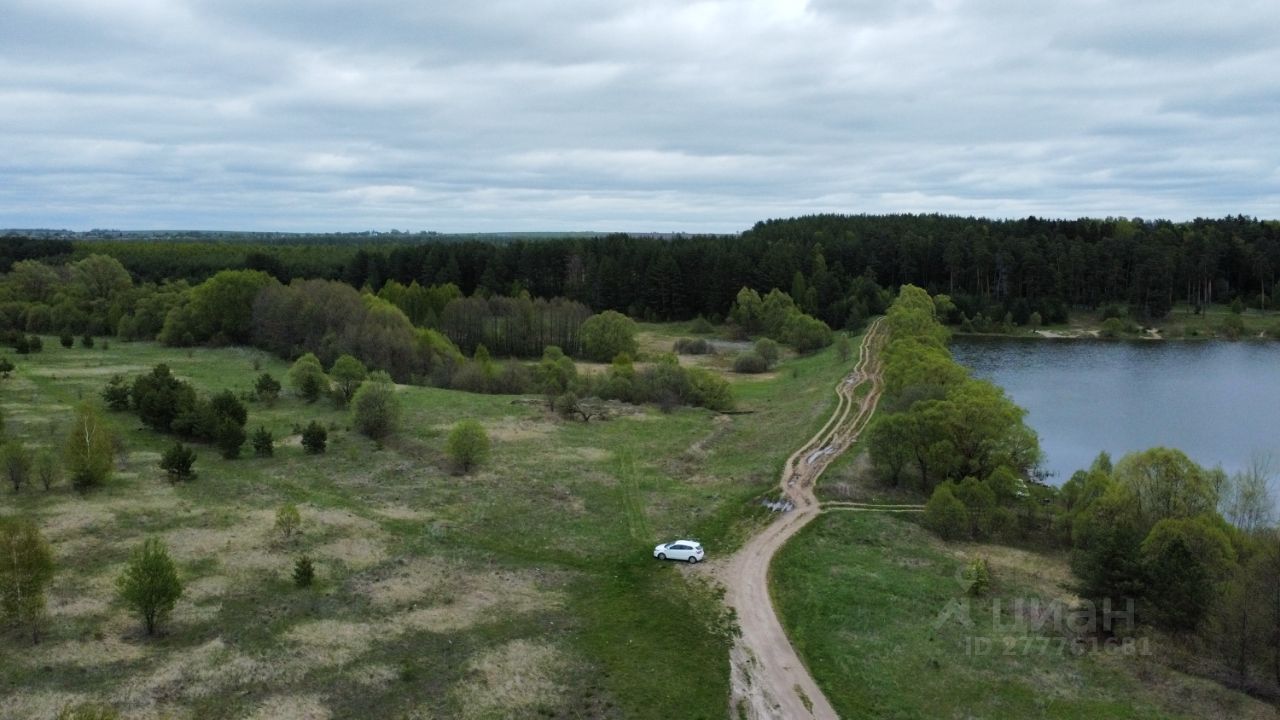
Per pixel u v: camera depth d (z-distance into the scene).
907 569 54.84
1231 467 87.31
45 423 80.00
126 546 53.75
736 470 77.19
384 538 57.47
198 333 137.25
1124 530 49.09
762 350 150.88
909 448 71.19
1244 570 46.66
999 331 185.62
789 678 41.44
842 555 56.69
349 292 135.38
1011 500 67.12
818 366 140.38
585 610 48.12
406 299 164.00
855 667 42.28
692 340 166.38
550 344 161.75
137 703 36.47
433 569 52.91
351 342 121.62
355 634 43.84
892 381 95.88
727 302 195.12
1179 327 182.88
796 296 190.75
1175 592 45.53
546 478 72.50
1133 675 41.84
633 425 96.19
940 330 142.38
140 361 118.88
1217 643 43.62
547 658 42.34
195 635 42.91
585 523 62.12
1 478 64.94
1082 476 67.31
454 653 42.41
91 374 106.25
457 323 158.62
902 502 68.62
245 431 81.75
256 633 43.38
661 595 50.34
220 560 52.41
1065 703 39.28
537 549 57.06
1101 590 47.12
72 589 47.31
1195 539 49.72
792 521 62.97
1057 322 192.88
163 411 80.50
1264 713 38.50
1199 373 139.12
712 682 40.97
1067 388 127.00
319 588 49.25
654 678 41.00
